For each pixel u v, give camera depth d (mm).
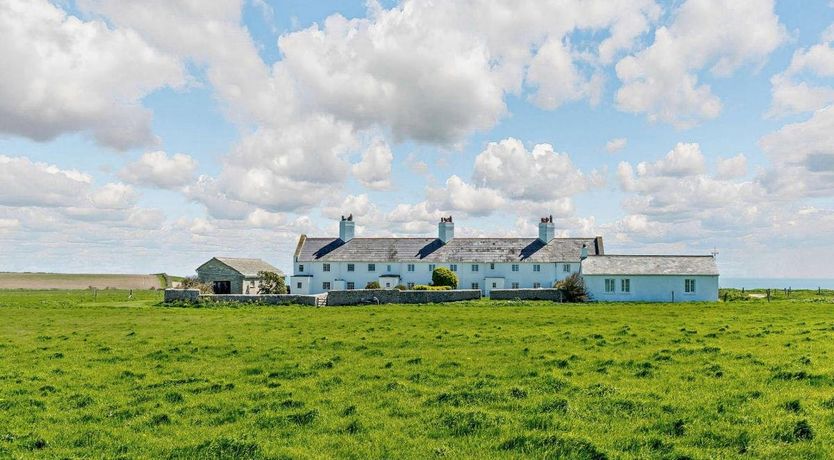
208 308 60625
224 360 24703
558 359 22734
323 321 42625
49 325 41969
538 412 14625
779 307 52750
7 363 24688
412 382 19219
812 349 23875
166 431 14117
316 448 12430
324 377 20219
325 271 94875
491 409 15203
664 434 12844
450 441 12680
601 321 39281
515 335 31234
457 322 40000
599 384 17438
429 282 92438
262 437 13266
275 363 23453
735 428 12984
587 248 91750
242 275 87625
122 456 12188
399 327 37156
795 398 15391
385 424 14086
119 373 21906
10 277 170625
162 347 28766
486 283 90750
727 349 24469
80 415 15750
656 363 21562
